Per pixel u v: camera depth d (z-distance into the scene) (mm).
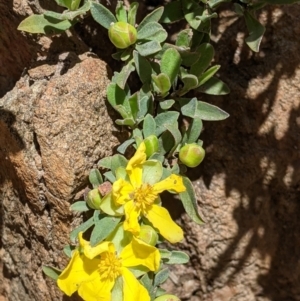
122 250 177
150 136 182
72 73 190
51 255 210
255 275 241
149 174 179
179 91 197
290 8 216
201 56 195
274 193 230
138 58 186
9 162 207
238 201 230
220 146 225
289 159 223
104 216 178
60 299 220
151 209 177
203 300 246
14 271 242
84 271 177
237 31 218
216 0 193
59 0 184
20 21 199
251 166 225
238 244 235
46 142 187
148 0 220
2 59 210
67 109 187
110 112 194
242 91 219
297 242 236
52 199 196
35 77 195
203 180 229
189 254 239
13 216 227
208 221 232
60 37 199
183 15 201
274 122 221
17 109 194
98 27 210
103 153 194
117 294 179
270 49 218
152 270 174
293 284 241
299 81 218
